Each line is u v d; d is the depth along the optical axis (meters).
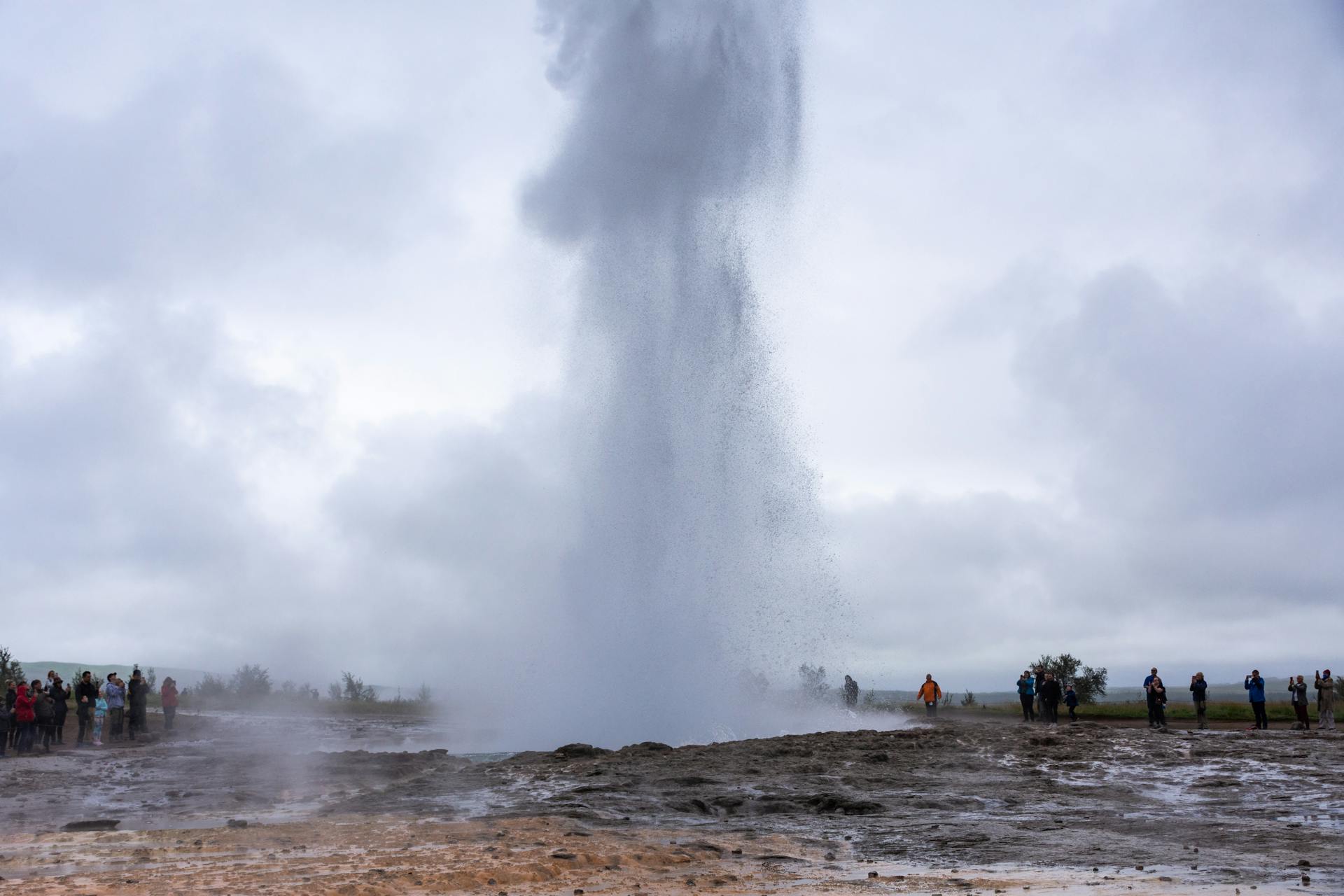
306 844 12.73
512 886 10.17
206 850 12.25
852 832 14.26
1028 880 10.49
